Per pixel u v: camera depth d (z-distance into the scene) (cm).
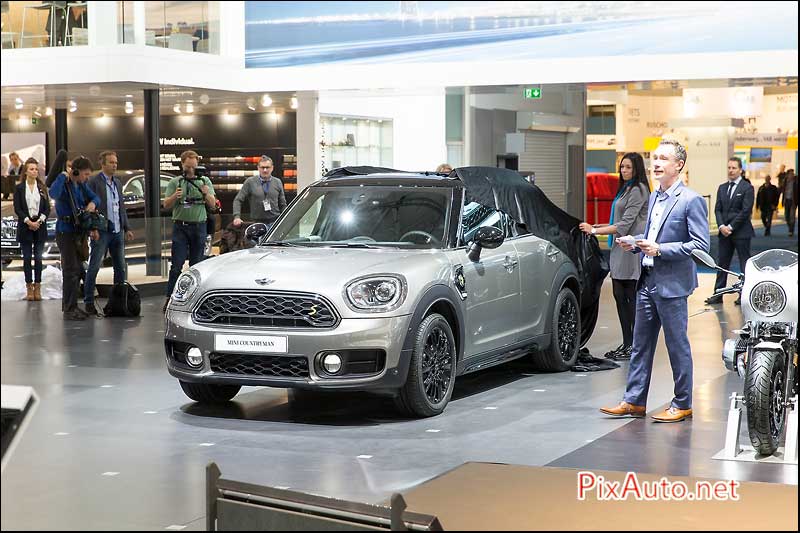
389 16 1493
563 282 761
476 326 653
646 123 2762
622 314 814
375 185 699
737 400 528
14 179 1984
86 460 508
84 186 1095
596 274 809
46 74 1399
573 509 370
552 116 2181
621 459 508
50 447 536
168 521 409
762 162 3094
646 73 1364
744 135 3044
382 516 319
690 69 1347
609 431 573
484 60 1457
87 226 1083
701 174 2695
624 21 1398
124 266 1207
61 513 418
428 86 1462
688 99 2648
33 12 1407
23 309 1167
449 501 381
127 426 586
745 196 1212
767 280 524
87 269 1115
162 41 1424
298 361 577
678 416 600
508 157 2022
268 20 1509
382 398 673
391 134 1830
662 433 568
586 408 638
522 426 586
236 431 575
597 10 1403
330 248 654
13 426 325
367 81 1485
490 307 668
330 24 1513
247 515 338
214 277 607
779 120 3016
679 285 595
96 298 1242
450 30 1484
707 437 558
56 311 1148
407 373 588
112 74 1359
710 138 2678
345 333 571
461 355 639
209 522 345
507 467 441
